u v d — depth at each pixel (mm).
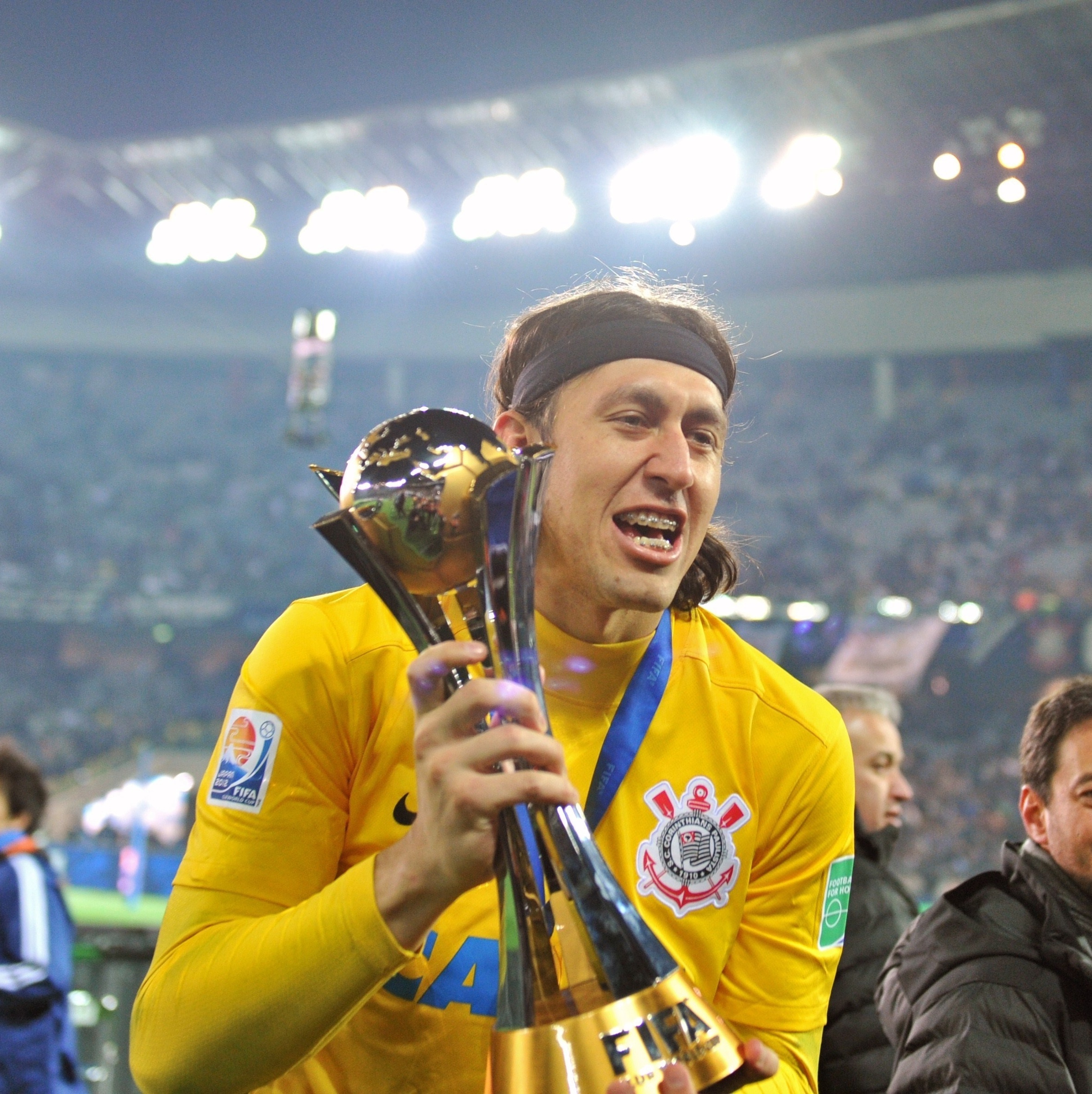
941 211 15008
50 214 18984
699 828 1076
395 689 1042
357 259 18578
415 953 801
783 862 1138
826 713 1179
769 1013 1100
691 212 15289
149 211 18688
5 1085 2936
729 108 14328
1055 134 13461
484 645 748
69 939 3150
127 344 21812
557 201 15883
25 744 17812
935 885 13336
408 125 15469
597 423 1005
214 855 982
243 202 18031
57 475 21250
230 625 18938
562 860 740
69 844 14305
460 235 16719
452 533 756
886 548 17688
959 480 18266
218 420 22094
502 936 761
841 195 14812
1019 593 15805
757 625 15352
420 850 756
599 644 1086
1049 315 17547
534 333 1142
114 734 17828
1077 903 1566
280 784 1004
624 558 991
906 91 13578
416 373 21406
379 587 793
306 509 20609
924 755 14430
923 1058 1492
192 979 879
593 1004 741
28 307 21688
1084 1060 1464
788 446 19453
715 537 1231
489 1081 739
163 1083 893
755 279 18516
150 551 20250
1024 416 18812
